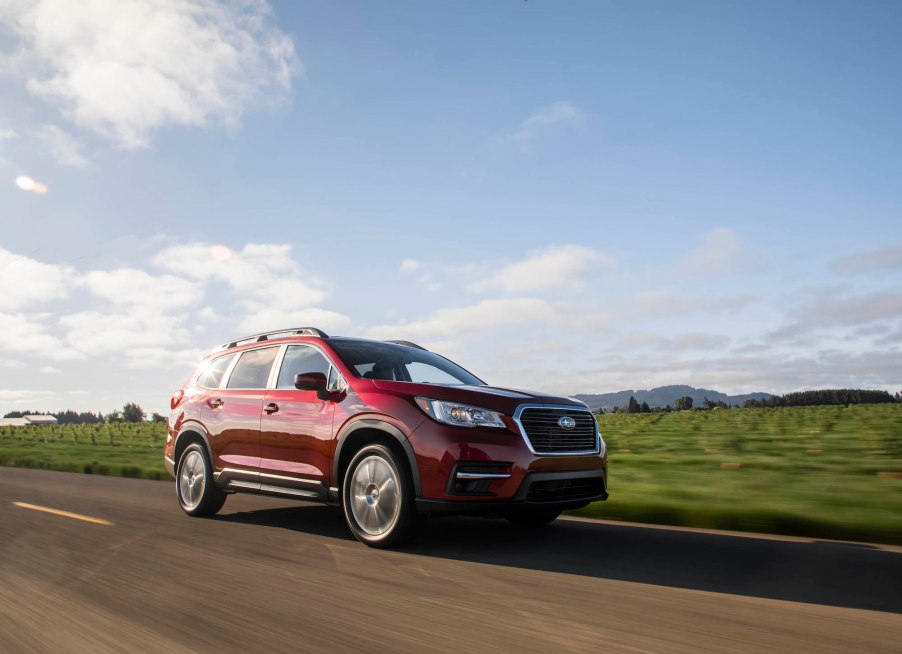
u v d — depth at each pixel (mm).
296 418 5910
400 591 3787
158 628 3143
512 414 4961
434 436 4891
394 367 6129
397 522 4984
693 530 5922
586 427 5445
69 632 3111
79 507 7676
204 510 6871
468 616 3295
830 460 11922
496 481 4809
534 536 5617
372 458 5223
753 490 7980
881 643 2873
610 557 4727
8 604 3602
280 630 3092
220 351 7391
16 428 49688
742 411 54875
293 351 6430
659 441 18578
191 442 7203
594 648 2820
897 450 14164
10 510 7406
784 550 4887
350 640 2945
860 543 5164
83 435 35250
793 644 2863
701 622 3182
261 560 4660
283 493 5984
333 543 5359
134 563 4574
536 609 3414
